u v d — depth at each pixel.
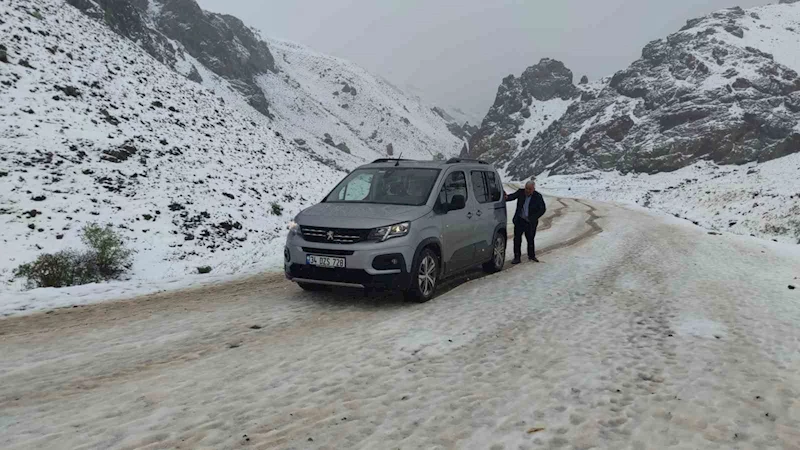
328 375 4.39
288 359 4.83
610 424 3.48
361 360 4.80
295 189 24.34
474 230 8.70
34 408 3.67
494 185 9.96
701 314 6.78
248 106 155.50
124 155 17.84
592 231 19.81
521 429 3.37
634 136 107.19
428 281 7.30
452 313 6.65
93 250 11.10
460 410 3.67
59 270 9.94
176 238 13.86
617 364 4.75
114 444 3.08
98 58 26.73
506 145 178.12
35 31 24.31
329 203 7.73
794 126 89.38
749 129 91.69
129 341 5.49
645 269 10.73
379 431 3.31
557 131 140.75
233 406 3.71
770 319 6.57
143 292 8.25
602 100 136.25
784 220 24.12
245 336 5.64
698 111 100.81
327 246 6.59
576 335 5.73
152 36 137.00
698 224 26.17
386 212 6.94
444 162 8.51
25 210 12.51
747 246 15.87
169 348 5.21
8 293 7.70
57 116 18.41
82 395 3.94
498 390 4.08
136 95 25.31
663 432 3.38
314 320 6.31
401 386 4.14
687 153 92.19
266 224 17.77
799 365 4.82
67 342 5.46
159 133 22.09
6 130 15.89
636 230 20.48
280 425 3.39
